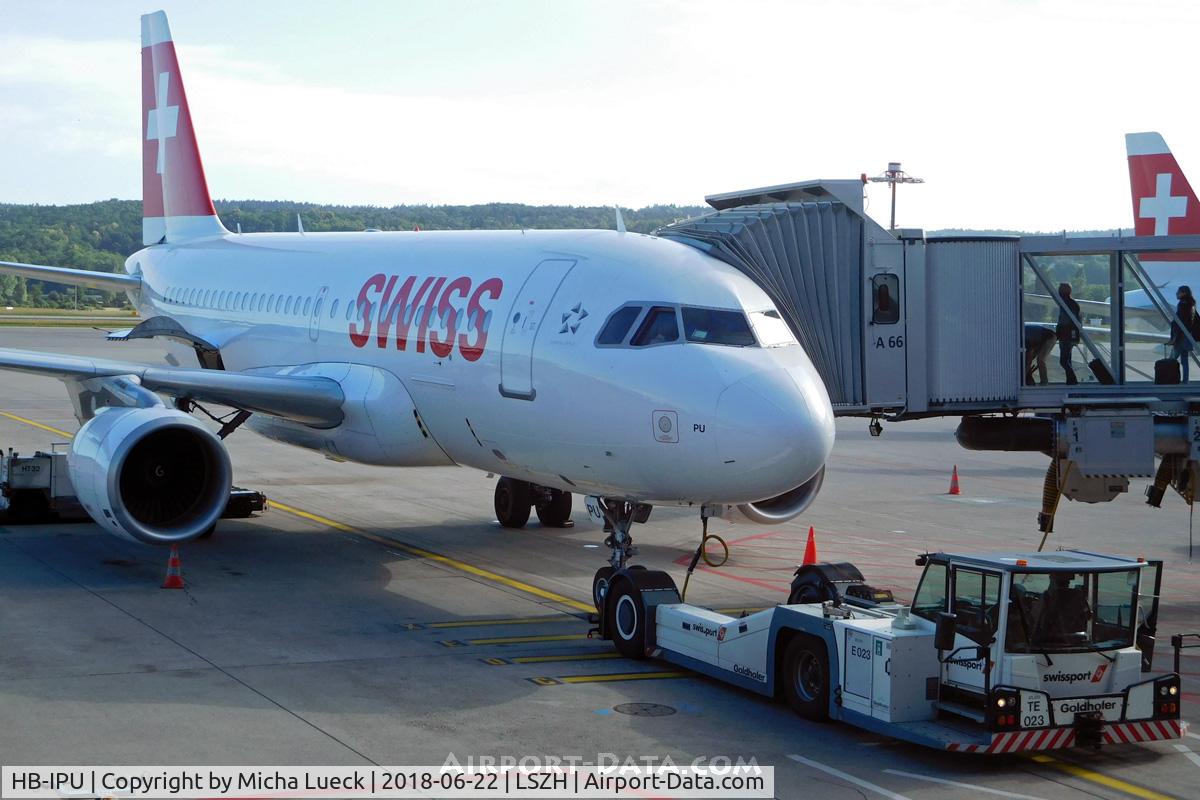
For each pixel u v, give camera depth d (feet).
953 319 59.77
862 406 58.80
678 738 39.17
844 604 43.50
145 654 47.26
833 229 57.93
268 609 55.72
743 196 64.18
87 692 41.98
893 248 58.65
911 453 130.41
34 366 65.41
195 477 63.00
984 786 35.58
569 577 65.05
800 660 41.86
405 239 73.15
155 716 39.63
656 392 48.39
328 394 66.03
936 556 40.16
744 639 43.68
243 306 83.10
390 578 63.46
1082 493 64.13
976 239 59.77
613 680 45.83
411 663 47.26
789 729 40.45
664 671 47.47
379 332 65.82
